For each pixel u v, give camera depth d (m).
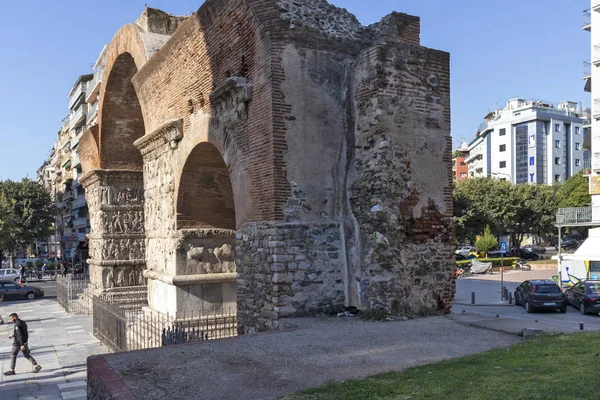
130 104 25.66
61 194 86.00
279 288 11.86
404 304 11.94
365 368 7.58
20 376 13.94
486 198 59.06
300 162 12.41
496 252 54.22
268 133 12.23
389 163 12.06
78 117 65.44
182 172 16.81
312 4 13.12
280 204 12.09
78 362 15.45
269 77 12.22
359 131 12.60
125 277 26.33
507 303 27.73
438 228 12.74
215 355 8.51
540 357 7.85
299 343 9.28
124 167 26.78
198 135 15.63
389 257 11.80
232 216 17.91
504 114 94.56
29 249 97.06
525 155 89.06
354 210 12.62
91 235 28.36
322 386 6.69
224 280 17.47
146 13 21.48
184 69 16.56
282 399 6.24
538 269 50.03
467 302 28.58
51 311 27.72
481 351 8.63
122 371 7.65
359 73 12.72
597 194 41.16
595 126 41.59
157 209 19.31
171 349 9.00
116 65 23.75
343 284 12.62
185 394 6.58
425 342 9.30
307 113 12.60
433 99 12.94
